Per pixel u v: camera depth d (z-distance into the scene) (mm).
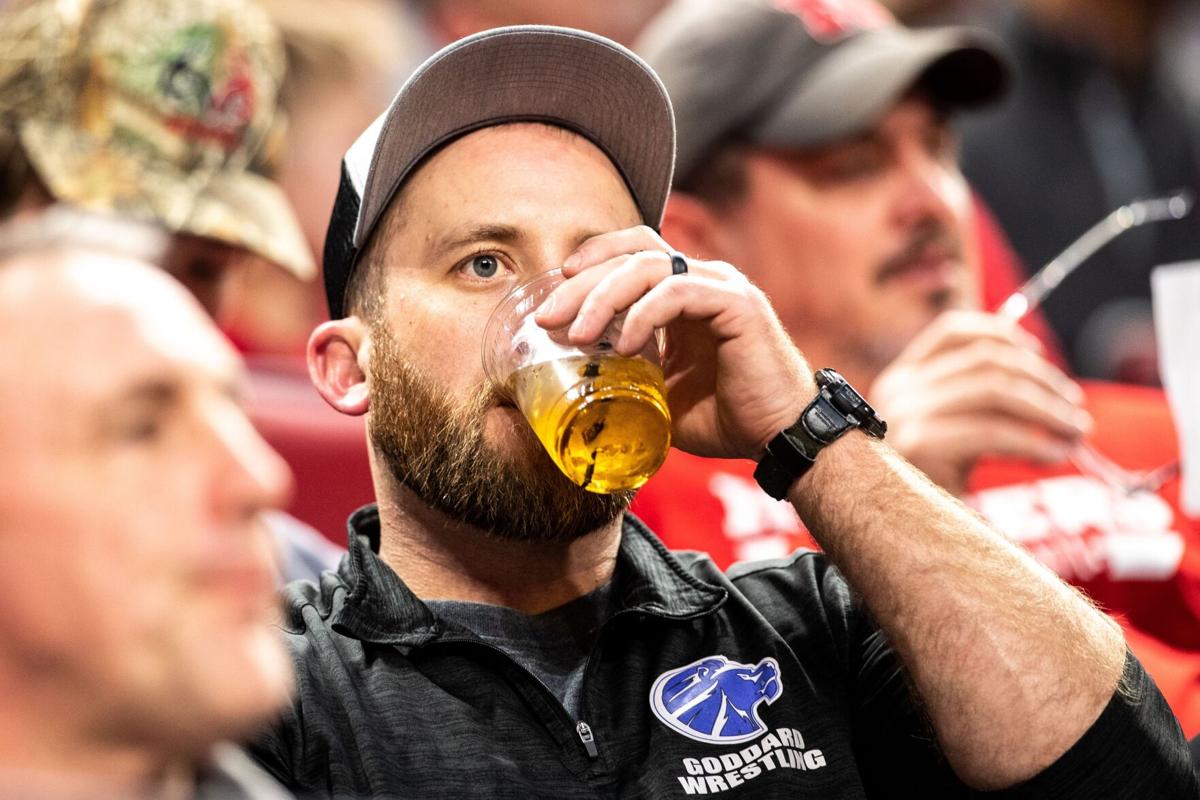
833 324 6816
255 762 3705
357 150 4398
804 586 4621
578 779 3926
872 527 4129
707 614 4312
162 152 5430
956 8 11391
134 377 2062
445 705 3957
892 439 6082
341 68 8555
